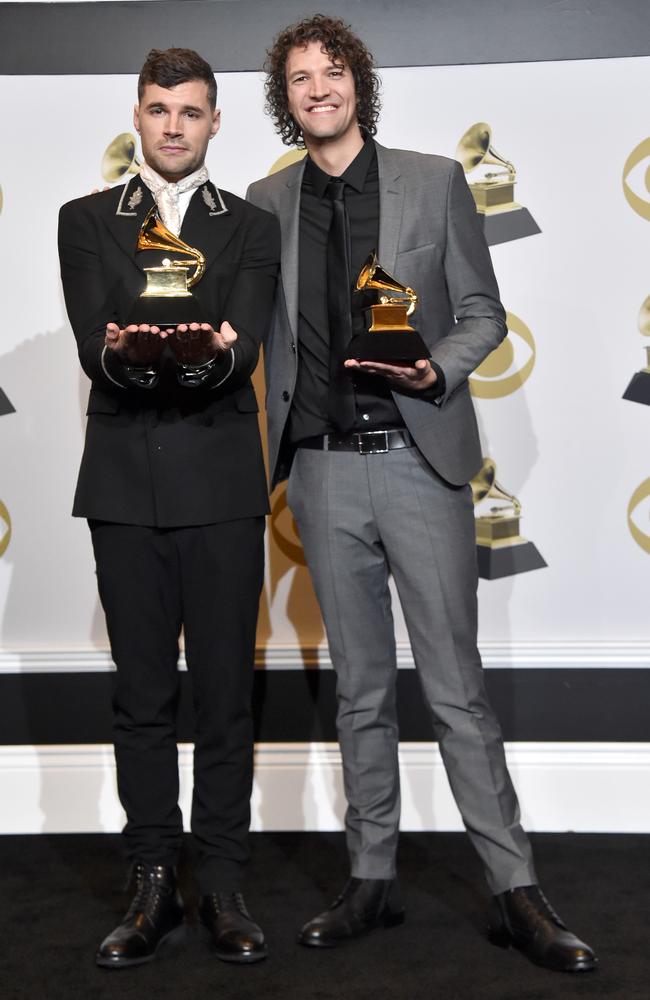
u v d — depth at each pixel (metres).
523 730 2.82
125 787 2.15
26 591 2.87
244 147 2.77
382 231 2.12
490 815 2.12
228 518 2.10
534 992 1.91
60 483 2.85
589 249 2.75
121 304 2.08
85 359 2.05
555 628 2.82
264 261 2.16
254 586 2.16
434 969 2.02
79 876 2.51
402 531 2.13
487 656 2.81
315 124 2.10
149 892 2.10
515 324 2.78
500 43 2.73
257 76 2.76
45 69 2.77
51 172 2.79
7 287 2.81
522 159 2.74
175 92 2.07
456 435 2.15
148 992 1.93
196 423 2.10
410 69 2.75
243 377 2.09
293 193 2.22
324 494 2.16
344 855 2.64
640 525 2.79
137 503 2.08
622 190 2.73
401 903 2.23
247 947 2.03
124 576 2.11
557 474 2.79
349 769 2.23
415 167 2.16
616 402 2.77
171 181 2.15
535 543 2.81
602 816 2.79
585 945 1.99
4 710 2.87
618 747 2.78
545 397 2.78
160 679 2.15
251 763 2.19
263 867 2.56
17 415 2.84
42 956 2.08
